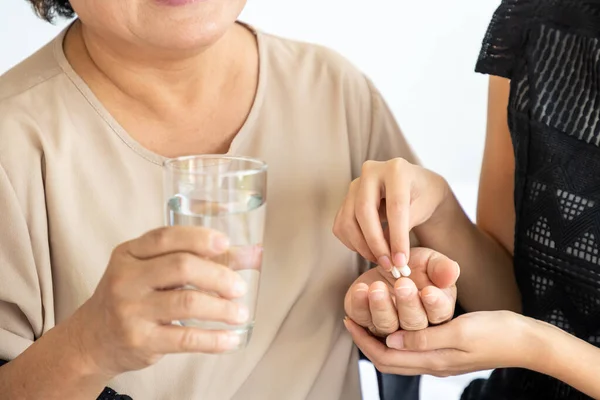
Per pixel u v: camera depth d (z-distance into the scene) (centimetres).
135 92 94
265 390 99
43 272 92
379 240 87
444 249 103
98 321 76
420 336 87
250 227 74
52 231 92
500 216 110
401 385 109
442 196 97
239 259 74
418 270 90
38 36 163
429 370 91
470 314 89
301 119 101
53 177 92
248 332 76
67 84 95
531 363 90
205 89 96
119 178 94
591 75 96
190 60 93
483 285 106
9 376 83
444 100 169
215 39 90
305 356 100
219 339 73
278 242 99
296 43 107
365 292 87
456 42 165
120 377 93
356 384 107
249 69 100
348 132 104
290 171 100
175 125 97
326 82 104
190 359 95
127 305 73
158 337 73
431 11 164
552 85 98
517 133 100
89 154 94
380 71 170
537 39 99
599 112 96
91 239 93
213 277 71
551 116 98
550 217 98
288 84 102
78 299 93
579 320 98
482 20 162
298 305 100
